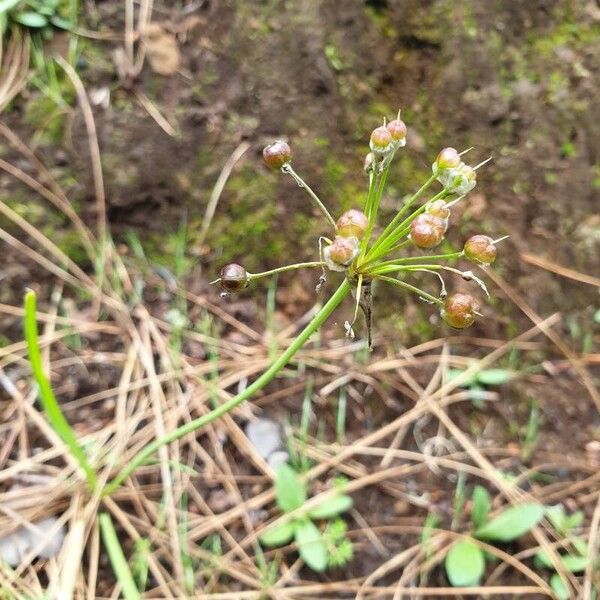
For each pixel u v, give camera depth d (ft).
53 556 0.65
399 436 0.80
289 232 0.87
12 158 0.80
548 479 0.79
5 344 0.76
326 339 0.85
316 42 0.86
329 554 0.70
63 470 0.69
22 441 0.71
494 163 0.90
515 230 0.91
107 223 0.83
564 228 0.92
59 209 0.81
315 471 0.75
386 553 0.72
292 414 0.79
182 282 0.84
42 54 0.82
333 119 0.87
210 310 0.84
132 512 0.69
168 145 0.84
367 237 0.46
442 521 0.75
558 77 0.91
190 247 0.85
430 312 0.88
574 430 0.84
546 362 0.88
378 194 0.46
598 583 0.71
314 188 0.87
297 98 0.86
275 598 0.67
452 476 0.78
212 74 0.85
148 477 0.71
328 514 0.70
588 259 0.91
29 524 0.66
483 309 0.88
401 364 0.84
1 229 0.79
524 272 0.91
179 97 0.85
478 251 0.45
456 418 0.82
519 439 0.82
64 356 0.77
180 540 0.68
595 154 0.92
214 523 0.70
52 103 0.82
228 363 0.80
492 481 0.78
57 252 0.81
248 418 0.77
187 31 0.85
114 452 0.71
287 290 0.86
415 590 0.69
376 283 0.87
